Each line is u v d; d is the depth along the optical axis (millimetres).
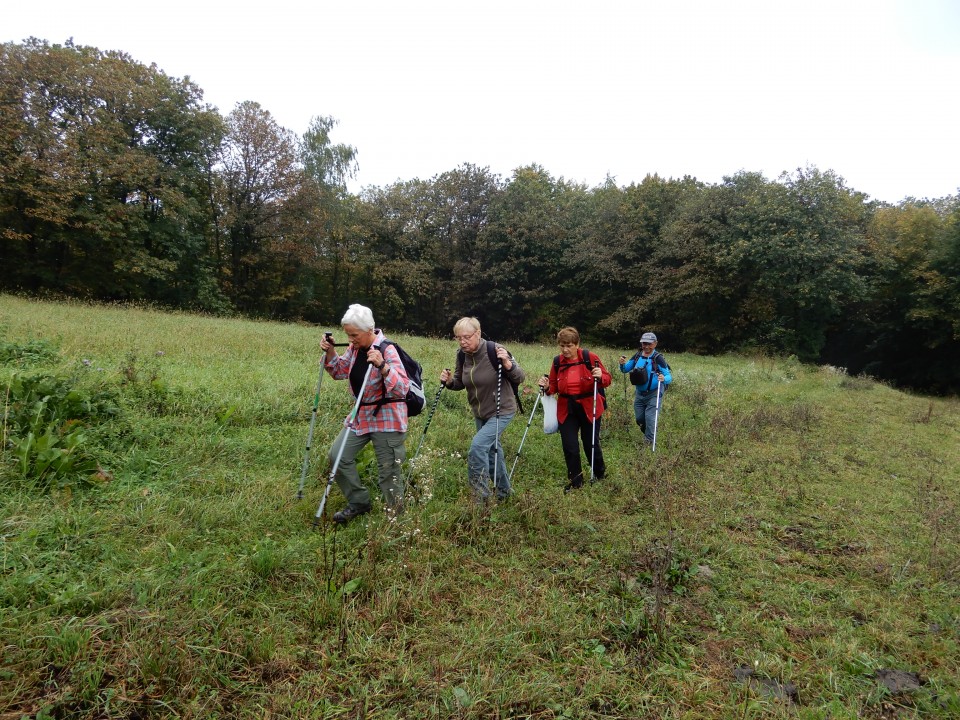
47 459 4129
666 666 2887
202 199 28234
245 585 3203
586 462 6527
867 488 6336
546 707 2555
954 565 4258
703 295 28391
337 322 36188
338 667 2668
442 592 3424
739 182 28359
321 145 29438
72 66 21156
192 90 25625
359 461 5113
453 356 13891
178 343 9852
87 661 2428
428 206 34469
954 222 27828
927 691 2871
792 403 11898
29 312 11805
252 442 5527
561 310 34438
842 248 25188
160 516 3791
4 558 3059
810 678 2924
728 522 5027
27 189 19609
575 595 3551
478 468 4668
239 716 2334
